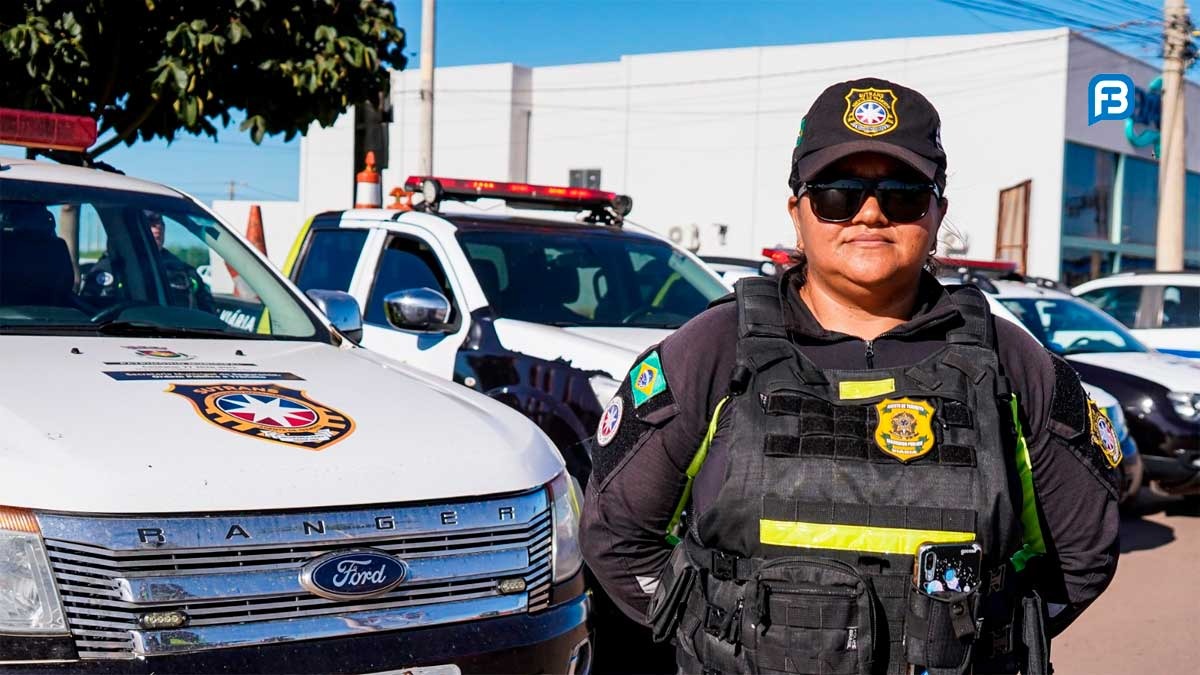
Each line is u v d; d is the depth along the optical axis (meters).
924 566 1.65
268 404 2.88
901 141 1.75
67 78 6.86
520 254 5.29
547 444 3.19
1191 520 7.71
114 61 7.21
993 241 27.42
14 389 2.80
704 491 1.77
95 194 3.93
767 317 1.81
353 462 2.67
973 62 27.39
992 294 8.26
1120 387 7.65
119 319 3.65
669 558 1.91
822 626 1.66
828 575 1.67
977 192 27.61
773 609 1.68
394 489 2.65
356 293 5.52
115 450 2.50
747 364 1.76
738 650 1.72
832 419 1.71
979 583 1.67
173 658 2.36
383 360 3.74
